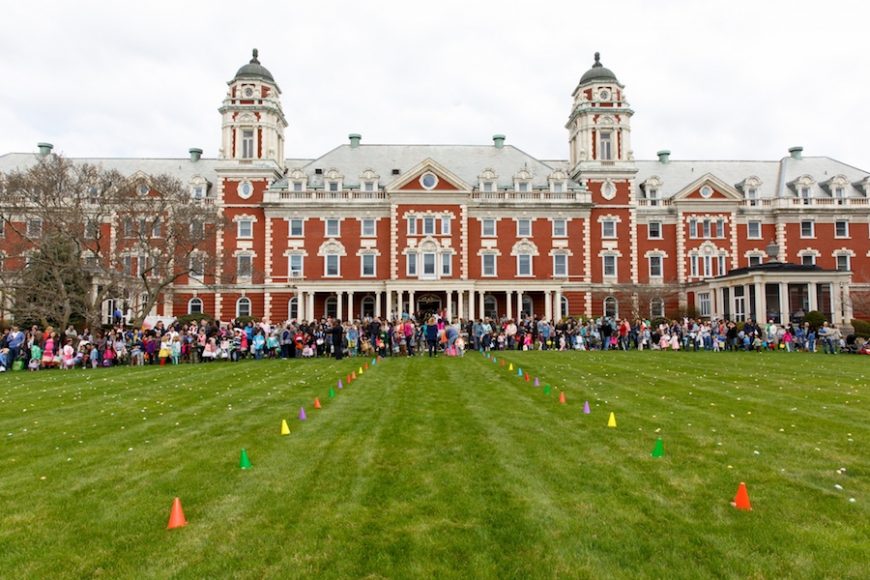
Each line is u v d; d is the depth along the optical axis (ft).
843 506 26.40
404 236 209.05
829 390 61.36
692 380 70.64
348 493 28.55
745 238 227.81
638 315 193.88
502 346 136.77
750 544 22.54
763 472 31.35
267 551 22.33
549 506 26.55
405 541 23.08
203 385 70.59
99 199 141.08
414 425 43.75
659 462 33.35
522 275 214.28
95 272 135.13
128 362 109.50
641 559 21.44
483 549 22.35
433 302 213.05
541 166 228.84
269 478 31.07
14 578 20.38
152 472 32.48
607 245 219.20
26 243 154.40
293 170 214.69
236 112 215.92
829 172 241.35
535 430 41.83
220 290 204.44
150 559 21.75
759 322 164.76
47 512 26.45
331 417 47.42
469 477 30.81
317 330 122.72
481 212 214.48
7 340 100.48
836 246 226.99
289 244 211.20
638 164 251.39
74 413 51.42
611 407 51.24
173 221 154.51
